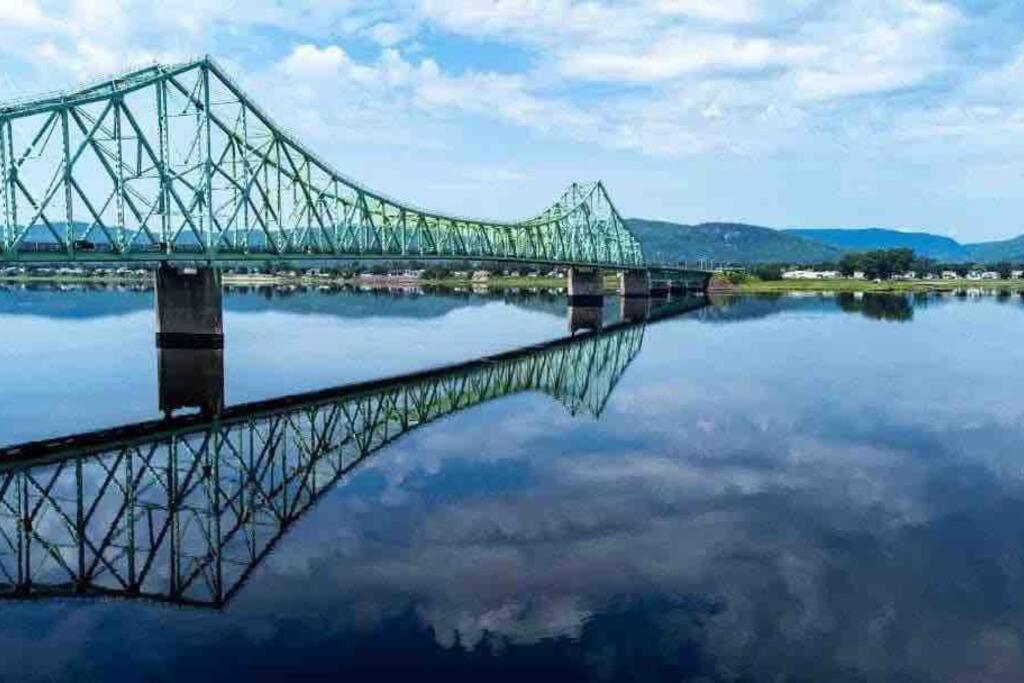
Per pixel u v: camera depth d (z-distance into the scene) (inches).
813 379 2420.0
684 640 791.7
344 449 1544.0
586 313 5374.0
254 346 3213.6
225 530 1088.8
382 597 883.4
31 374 2410.2
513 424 1786.4
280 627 810.8
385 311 5231.3
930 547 1037.2
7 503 1197.7
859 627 824.9
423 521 1127.0
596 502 1216.2
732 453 1520.7
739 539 1061.1
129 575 940.0
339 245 3314.5
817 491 1280.8
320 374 2519.7
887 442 1611.7
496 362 2883.9
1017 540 1059.9
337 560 985.5
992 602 876.0
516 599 877.8
